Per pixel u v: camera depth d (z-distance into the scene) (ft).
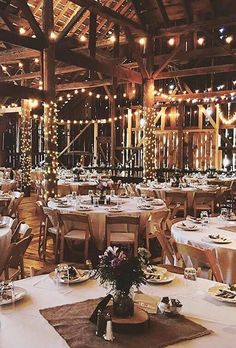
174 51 34.94
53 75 25.90
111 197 21.98
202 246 11.87
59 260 17.62
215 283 8.03
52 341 5.60
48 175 26.07
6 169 45.80
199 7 32.76
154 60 36.27
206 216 15.51
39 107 48.83
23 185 40.65
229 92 38.93
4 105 48.24
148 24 35.09
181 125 44.11
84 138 52.47
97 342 5.57
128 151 48.39
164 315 6.50
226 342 5.69
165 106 44.98
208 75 44.60
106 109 50.83
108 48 43.01
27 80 43.52
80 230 17.58
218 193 27.86
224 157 42.75
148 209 17.87
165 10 33.65
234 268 11.28
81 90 48.32
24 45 24.26
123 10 35.06
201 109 43.45
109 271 6.04
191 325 6.15
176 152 45.03
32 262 18.16
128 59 44.45
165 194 24.99
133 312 6.18
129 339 5.66
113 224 16.34
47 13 25.46
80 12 27.22
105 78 47.47
